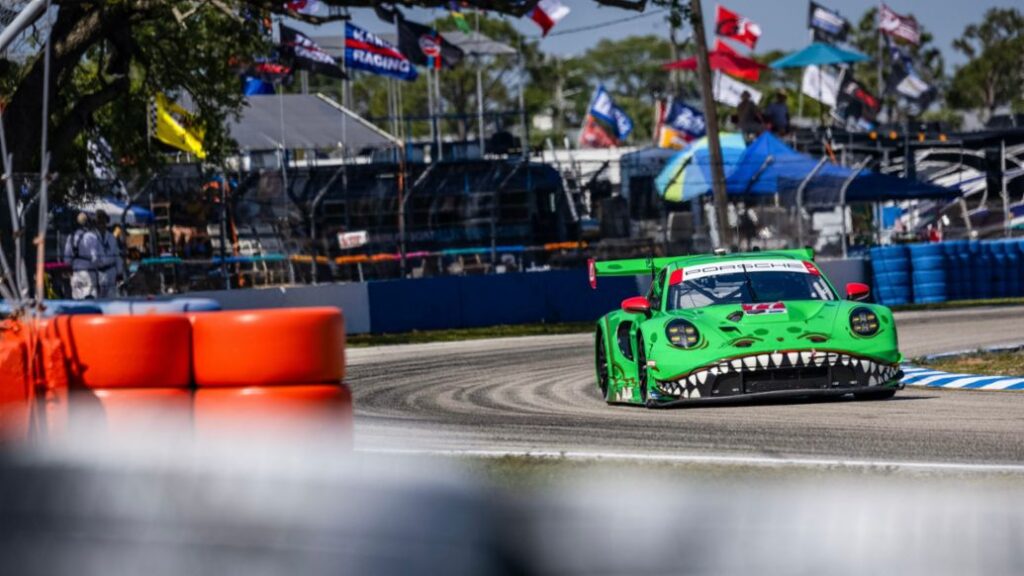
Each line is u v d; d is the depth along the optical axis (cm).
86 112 4194
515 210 6569
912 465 1325
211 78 5184
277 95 7456
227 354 1273
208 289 5297
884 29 10144
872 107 8925
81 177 4019
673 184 6550
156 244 5297
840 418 1923
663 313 2347
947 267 6266
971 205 7731
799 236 6153
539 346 4203
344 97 8500
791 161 6475
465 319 5462
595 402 2459
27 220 2898
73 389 1266
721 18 9050
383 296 5288
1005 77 17650
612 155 7975
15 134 3834
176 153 5738
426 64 6306
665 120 8812
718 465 1370
